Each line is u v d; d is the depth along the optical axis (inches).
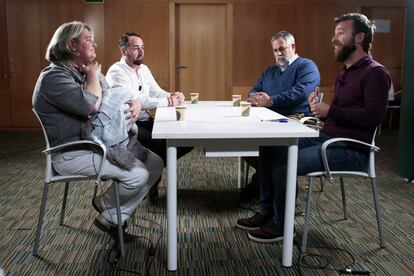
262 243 107.0
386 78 99.4
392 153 221.9
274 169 103.8
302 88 131.3
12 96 290.5
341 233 114.0
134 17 288.0
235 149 90.3
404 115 167.8
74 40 92.8
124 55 143.8
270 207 114.5
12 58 287.1
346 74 107.7
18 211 130.0
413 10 158.2
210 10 293.9
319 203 138.1
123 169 95.4
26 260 97.6
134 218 118.4
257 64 298.2
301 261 97.7
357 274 91.7
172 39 290.8
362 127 101.3
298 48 297.9
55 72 91.3
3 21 283.9
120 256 99.2
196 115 116.0
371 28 104.3
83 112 90.5
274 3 293.0
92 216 125.6
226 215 127.0
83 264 95.8
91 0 284.2
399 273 92.7
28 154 216.1
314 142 109.3
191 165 189.2
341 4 296.5
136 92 138.5
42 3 283.3
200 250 103.3
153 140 132.9
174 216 90.8
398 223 121.7
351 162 100.7
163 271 92.8
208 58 298.0
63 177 95.6
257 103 134.7
